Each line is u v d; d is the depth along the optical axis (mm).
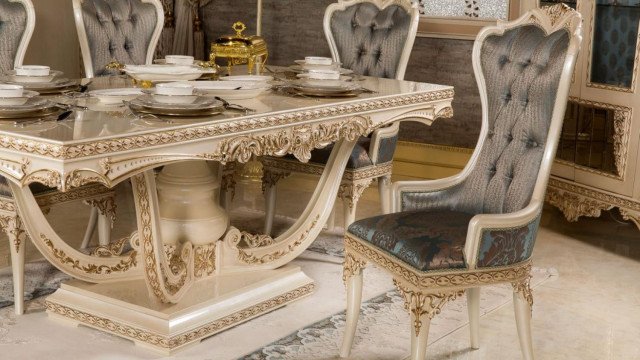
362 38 4277
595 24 4297
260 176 5500
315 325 3158
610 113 4262
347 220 3891
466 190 2949
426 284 2506
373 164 3918
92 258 3145
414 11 4113
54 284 3494
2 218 3102
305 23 5711
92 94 2869
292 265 3508
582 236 4461
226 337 3029
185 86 2627
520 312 2699
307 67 3723
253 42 3520
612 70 4230
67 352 2859
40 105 2545
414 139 5430
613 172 4266
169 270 3008
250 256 3354
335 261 3902
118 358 2828
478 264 2557
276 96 3143
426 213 2865
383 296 3479
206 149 2545
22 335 2984
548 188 4656
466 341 3078
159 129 2373
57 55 5895
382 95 3262
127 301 3016
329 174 3598
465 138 5270
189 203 3205
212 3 6051
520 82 2812
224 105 2748
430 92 3469
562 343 3098
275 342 2990
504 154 2850
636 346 3088
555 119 2668
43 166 2227
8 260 3797
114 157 2287
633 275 3875
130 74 3174
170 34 6020
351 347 2943
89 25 3920
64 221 4438
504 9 4992
